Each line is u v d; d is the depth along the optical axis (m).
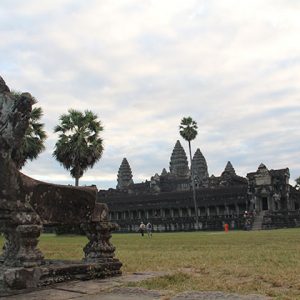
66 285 8.73
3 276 7.95
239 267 11.85
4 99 8.55
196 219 83.06
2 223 8.43
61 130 47.97
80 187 10.05
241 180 104.00
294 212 81.00
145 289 8.24
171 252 18.38
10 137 8.37
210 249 20.08
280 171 89.44
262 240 28.38
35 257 8.36
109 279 9.71
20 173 8.62
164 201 98.50
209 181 108.38
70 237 44.16
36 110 40.66
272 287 8.62
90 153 47.25
